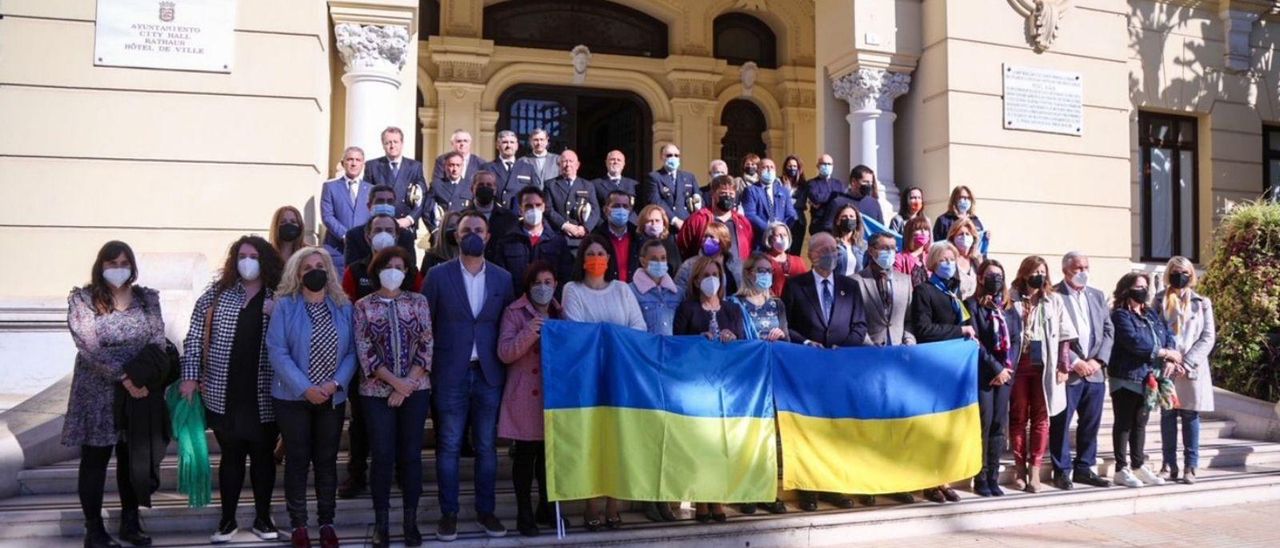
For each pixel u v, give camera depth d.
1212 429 8.90
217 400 5.25
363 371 5.30
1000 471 7.29
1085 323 7.13
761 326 6.38
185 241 7.93
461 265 5.73
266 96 8.12
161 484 6.07
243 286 5.42
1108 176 10.77
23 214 7.69
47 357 7.20
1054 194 10.48
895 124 10.85
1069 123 10.59
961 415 6.66
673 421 5.89
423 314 5.46
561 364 5.72
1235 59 13.60
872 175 8.69
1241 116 13.70
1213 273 10.39
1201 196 13.50
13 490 5.76
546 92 13.58
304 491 5.25
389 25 8.68
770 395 6.22
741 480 6.00
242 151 8.05
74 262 7.75
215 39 8.04
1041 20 10.41
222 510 5.36
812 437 6.30
